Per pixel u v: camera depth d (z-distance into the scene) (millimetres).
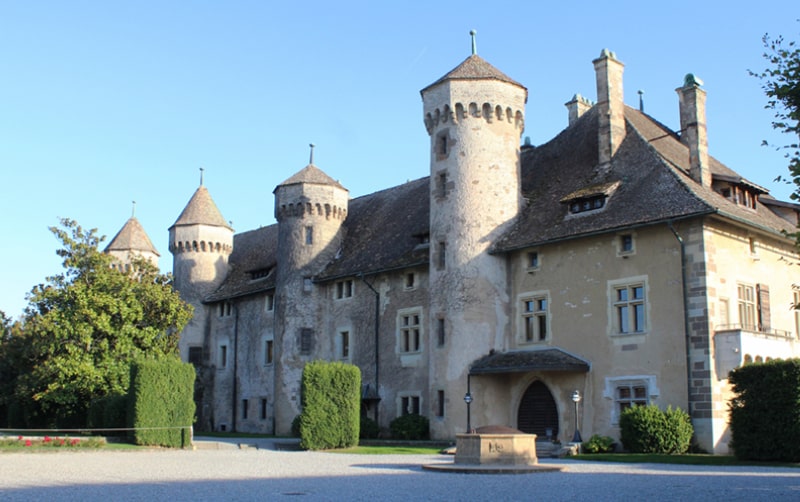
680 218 28828
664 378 29219
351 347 42719
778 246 32969
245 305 51562
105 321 38906
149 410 31953
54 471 20844
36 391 41938
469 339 34562
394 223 44375
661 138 36219
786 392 24078
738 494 15164
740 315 30078
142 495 15250
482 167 36219
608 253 31781
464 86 36875
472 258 35312
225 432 49750
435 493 15727
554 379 32781
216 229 55906
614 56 36281
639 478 18844
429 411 35938
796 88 19031
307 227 45844
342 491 16094
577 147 38250
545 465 21781
